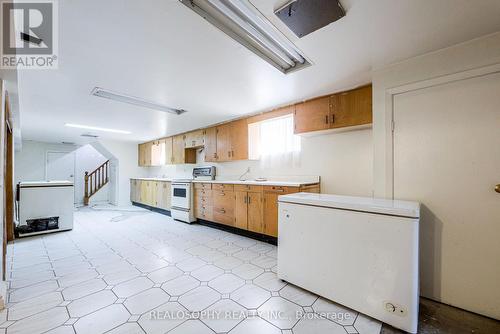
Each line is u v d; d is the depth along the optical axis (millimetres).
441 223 1682
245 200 3361
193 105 3082
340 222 1587
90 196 7137
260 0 1191
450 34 1506
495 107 1510
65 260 2459
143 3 1188
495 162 1505
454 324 1427
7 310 1546
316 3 1206
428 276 1720
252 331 1348
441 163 1691
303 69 2006
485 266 1521
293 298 1703
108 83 2297
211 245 2984
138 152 6941
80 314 1505
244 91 2555
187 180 4379
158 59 1812
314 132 2840
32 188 3459
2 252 1731
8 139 3014
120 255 2611
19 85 2283
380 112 1967
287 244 1892
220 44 1597
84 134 5398
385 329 1376
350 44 1622
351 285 1530
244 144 3746
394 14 1295
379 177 1949
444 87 1689
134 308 1574
